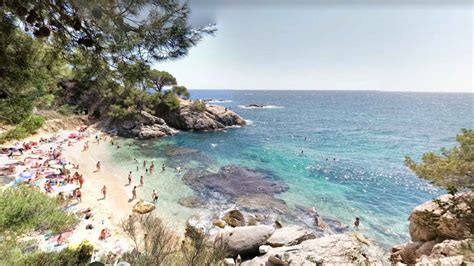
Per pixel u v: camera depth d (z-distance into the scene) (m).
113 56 3.90
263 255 10.36
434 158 7.53
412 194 21.75
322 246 9.85
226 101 157.12
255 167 28.53
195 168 27.30
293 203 19.42
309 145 40.56
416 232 10.32
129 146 36.03
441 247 7.48
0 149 25.84
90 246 8.62
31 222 10.91
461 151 6.92
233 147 38.19
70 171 23.44
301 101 159.75
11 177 19.52
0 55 3.85
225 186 22.27
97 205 17.08
